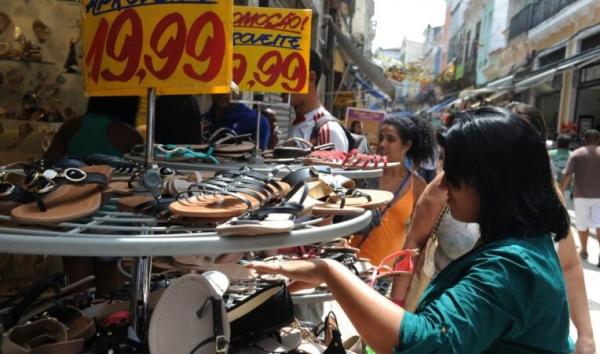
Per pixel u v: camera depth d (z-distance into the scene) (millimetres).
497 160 1033
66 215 899
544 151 1065
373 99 29594
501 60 24234
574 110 14438
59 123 2814
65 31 2773
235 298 1426
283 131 7641
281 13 2270
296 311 2131
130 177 1351
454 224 1828
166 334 1043
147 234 983
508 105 1882
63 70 2801
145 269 1182
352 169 1987
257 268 1125
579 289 1748
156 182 1150
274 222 973
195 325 1074
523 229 1028
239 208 1021
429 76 49312
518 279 945
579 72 14258
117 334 1133
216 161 1784
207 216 988
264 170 1531
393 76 30062
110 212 1047
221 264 1568
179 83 1076
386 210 2619
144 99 2902
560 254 1729
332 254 1907
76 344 1106
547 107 17656
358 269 1867
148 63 1079
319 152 2254
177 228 977
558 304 987
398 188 2732
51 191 981
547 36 17172
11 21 2650
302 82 2311
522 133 1044
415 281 1878
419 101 53375
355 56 14344
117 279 1991
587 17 13516
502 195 1037
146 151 1169
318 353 1370
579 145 12297
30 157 2758
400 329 914
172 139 2709
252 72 2285
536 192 1045
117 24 1099
